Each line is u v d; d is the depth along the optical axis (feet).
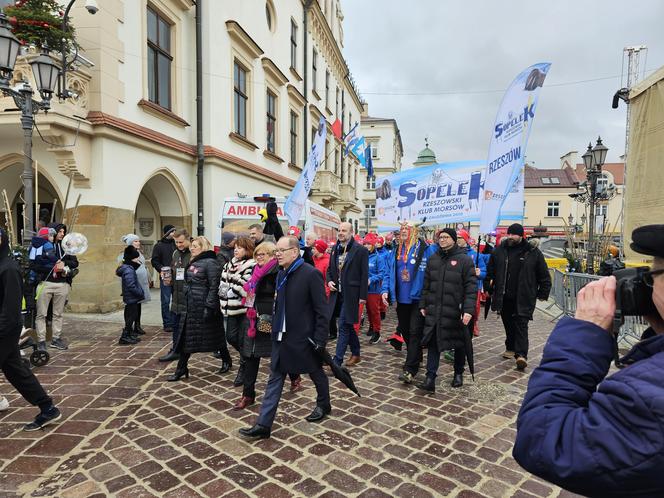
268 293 12.41
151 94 31.78
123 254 20.53
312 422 11.80
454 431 11.30
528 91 15.06
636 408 2.57
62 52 21.45
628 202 24.56
